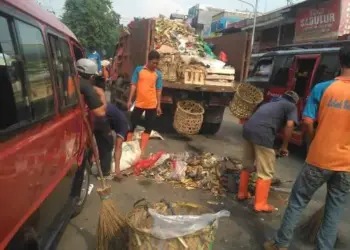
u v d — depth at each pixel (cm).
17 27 202
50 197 259
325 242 306
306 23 1658
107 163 488
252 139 408
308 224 367
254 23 2133
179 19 1066
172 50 829
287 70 773
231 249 338
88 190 423
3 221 171
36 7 256
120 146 492
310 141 320
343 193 296
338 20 1416
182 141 763
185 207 272
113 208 286
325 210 308
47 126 242
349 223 410
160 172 519
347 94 281
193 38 948
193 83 753
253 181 494
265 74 870
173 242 223
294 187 317
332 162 288
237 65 869
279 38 2058
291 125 399
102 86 456
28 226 217
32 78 218
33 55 224
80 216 386
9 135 181
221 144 769
